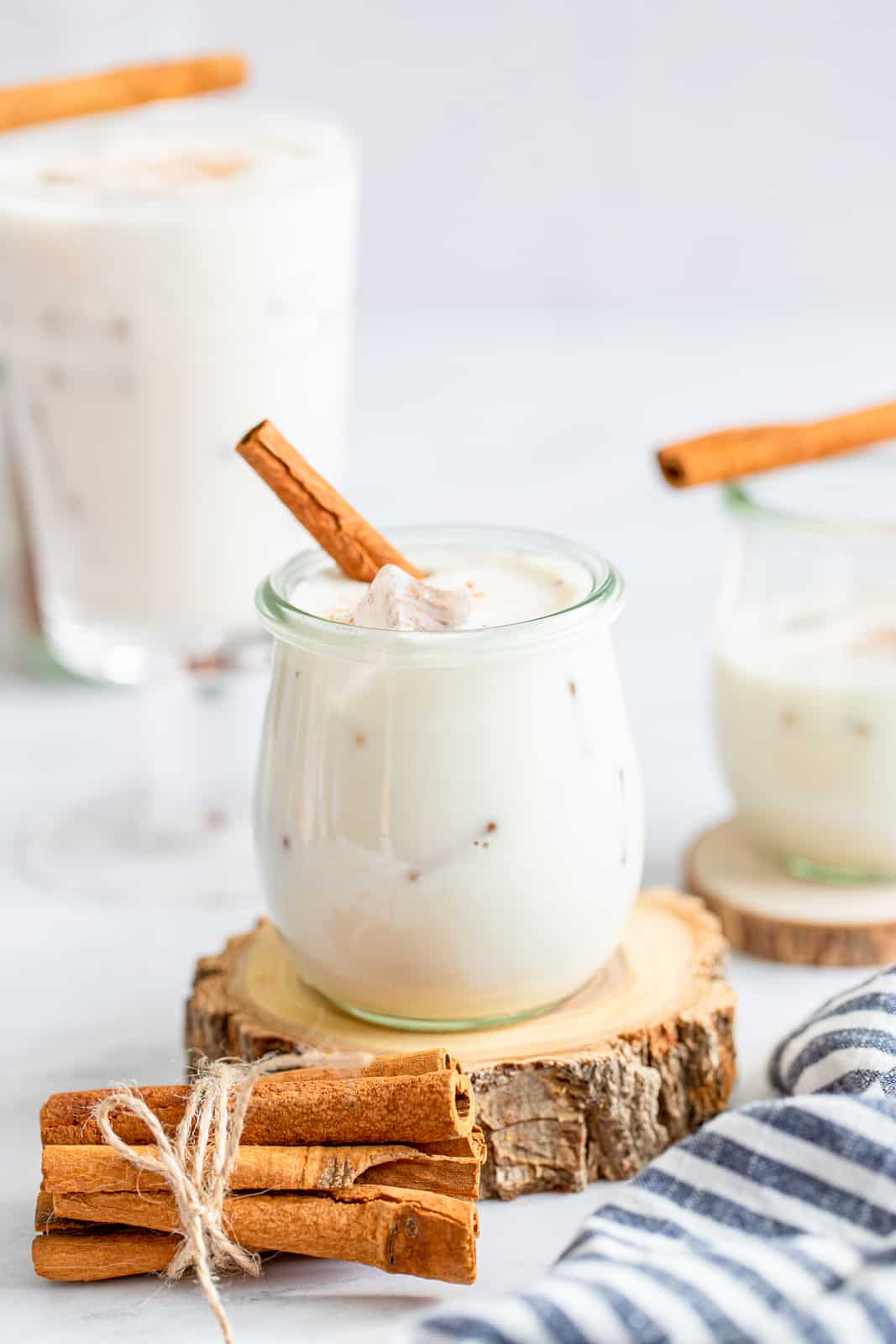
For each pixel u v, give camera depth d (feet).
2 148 2.79
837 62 4.23
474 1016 2.30
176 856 2.81
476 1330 2.07
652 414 3.96
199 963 2.43
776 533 2.59
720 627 2.64
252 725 2.92
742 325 4.45
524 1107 2.29
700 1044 2.32
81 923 2.69
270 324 2.67
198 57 2.88
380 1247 2.17
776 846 2.63
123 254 2.62
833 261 4.45
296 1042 2.31
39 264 2.64
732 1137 2.21
